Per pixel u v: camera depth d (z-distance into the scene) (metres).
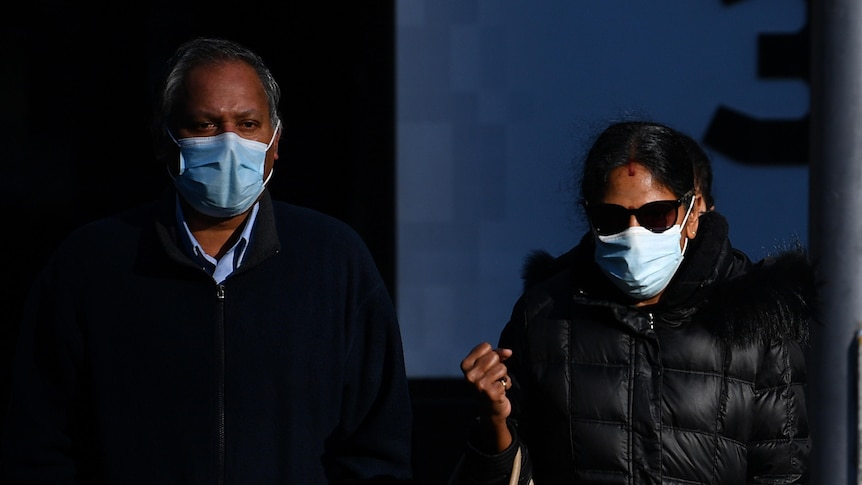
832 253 8.73
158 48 15.75
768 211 14.93
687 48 14.80
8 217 15.98
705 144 14.86
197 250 7.28
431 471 15.03
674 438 7.20
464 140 14.99
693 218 7.75
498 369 6.98
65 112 15.91
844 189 8.69
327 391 7.16
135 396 7.00
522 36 14.83
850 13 8.63
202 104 7.03
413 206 15.10
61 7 15.78
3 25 15.77
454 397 15.14
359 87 15.14
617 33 14.80
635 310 7.40
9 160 15.95
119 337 7.06
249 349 7.05
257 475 6.94
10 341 16.00
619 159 7.29
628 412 7.24
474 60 14.91
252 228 7.33
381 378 7.44
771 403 7.29
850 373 8.71
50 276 7.25
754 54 14.80
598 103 14.86
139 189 16.02
